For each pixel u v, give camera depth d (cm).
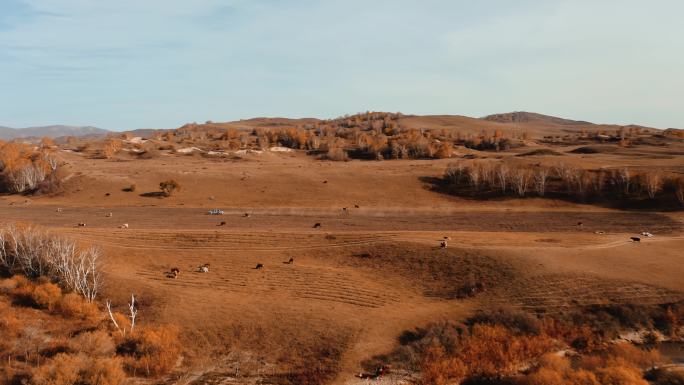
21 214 9400
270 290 5597
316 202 10644
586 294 5072
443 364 4003
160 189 11444
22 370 3625
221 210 9850
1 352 3881
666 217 8669
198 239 7338
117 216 9262
